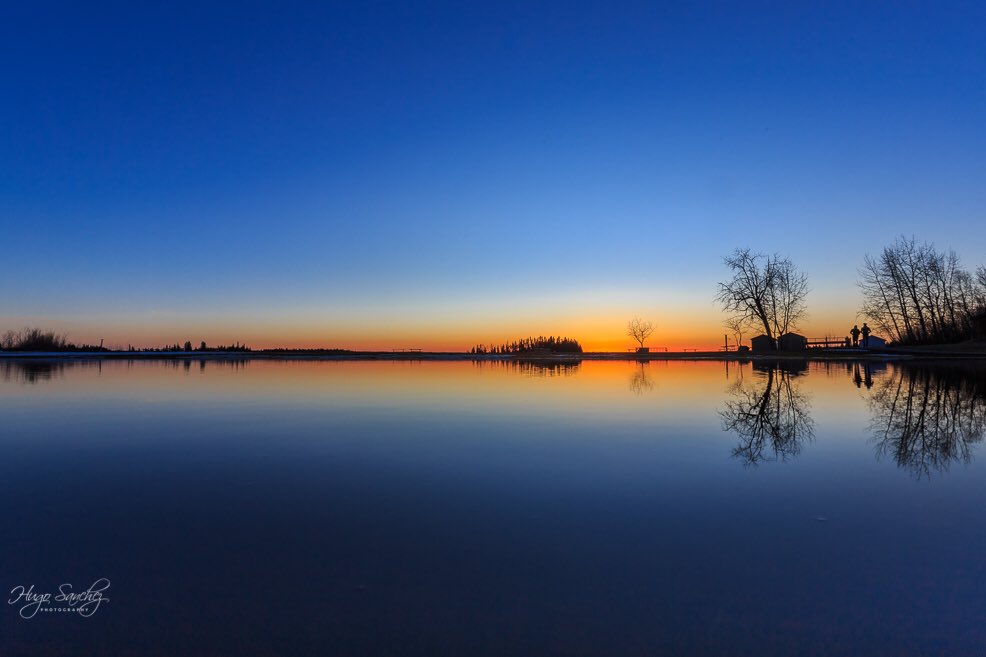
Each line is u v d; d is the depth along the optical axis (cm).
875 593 302
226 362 3428
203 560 347
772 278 4547
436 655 250
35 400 1153
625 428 797
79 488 500
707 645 256
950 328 4747
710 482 514
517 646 256
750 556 348
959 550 357
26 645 261
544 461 595
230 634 268
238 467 573
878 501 456
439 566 337
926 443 687
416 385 1547
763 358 3906
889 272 4881
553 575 324
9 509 442
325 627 273
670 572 327
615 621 275
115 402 1122
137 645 260
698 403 1100
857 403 1093
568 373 2148
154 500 466
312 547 366
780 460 598
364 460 602
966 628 270
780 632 266
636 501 459
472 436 736
